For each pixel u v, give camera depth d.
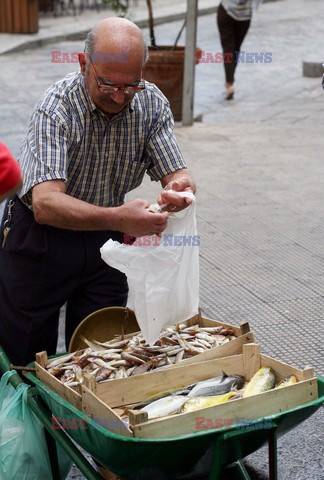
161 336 2.79
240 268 4.91
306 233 5.48
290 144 7.67
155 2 16.84
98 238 2.97
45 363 2.70
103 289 3.09
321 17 15.40
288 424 2.40
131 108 2.81
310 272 4.87
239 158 7.17
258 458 3.13
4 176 1.89
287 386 2.41
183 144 7.60
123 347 2.77
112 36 2.55
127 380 2.50
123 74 2.57
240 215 5.79
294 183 6.50
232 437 2.26
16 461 2.66
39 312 3.04
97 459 2.45
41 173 2.69
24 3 13.38
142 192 6.18
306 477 3.02
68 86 2.76
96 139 2.81
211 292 4.58
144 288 2.55
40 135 2.72
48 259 2.93
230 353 2.70
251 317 4.29
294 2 17.22
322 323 4.23
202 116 8.95
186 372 2.58
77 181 2.87
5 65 11.59
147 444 2.19
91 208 2.60
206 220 5.68
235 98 9.97
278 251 5.17
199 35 13.55
